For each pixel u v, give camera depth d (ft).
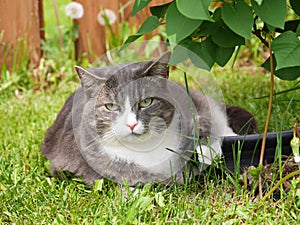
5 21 4.80
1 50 4.83
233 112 3.55
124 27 4.97
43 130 3.84
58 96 4.50
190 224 2.70
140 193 2.87
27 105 4.30
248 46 5.10
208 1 2.43
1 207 2.93
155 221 2.75
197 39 2.99
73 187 3.10
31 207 2.94
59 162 3.27
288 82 4.26
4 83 4.74
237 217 2.79
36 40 4.91
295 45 2.56
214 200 2.93
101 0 4.91
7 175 3.20
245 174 2.91
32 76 4.87
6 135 3.82
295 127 2.84
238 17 2.57
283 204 2.80
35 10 4.83
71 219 2.83
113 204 2.85
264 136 2.91
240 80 4.54
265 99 4.02
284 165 2.95
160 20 2.98
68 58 5.02
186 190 2.96
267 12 2.56
